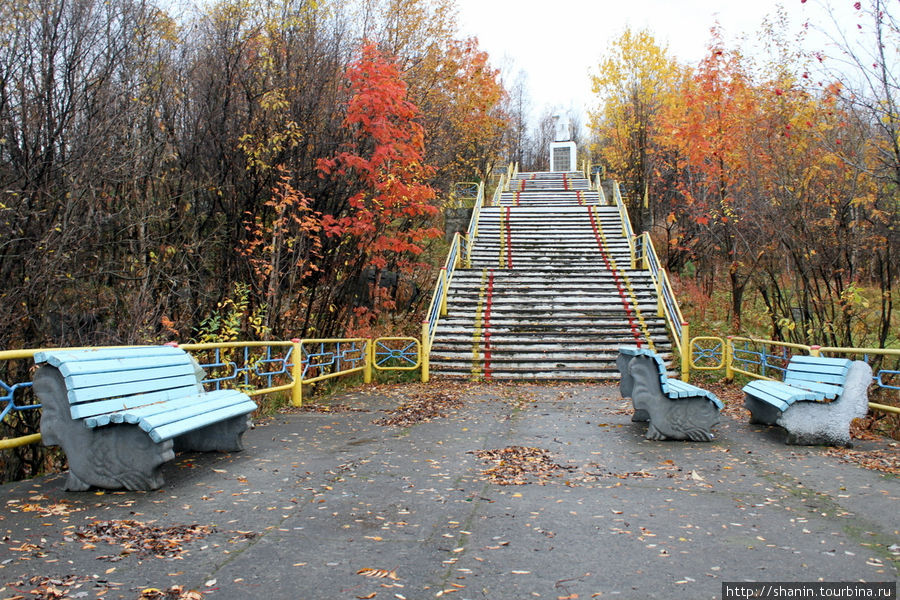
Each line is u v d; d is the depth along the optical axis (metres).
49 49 9.76
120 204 11.43
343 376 12.48
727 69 14.80
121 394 5.39
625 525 4.42
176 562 3.69
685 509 4.79
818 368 7.49
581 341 14.34
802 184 10.52
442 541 4.10
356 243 13.59
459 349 14.28
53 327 10.52
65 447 5.06
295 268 12.20
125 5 10.70
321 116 12.58
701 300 18.14
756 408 8.20
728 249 15.85
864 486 5.41
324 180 12.84
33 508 4.60
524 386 12.33
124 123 10.65
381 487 5.36
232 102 12.34
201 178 12.45
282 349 12.05
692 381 12.65
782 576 3.55
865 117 9.57
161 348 6.39
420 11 17.67
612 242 20.42
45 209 9.87
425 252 22.72
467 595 3.31
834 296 11.38
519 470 5.95
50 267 9.45
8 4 9.25
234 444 6.62
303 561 3.74
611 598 3.28
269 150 11.88
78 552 3.79
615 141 27.64
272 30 12.38
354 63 12.51
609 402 10.27
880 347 9.79
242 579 3.47
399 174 13.38
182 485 5.32
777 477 5.73
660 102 23.92
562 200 26.16
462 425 8.28
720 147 14.73
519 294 16.61
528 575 3.56
